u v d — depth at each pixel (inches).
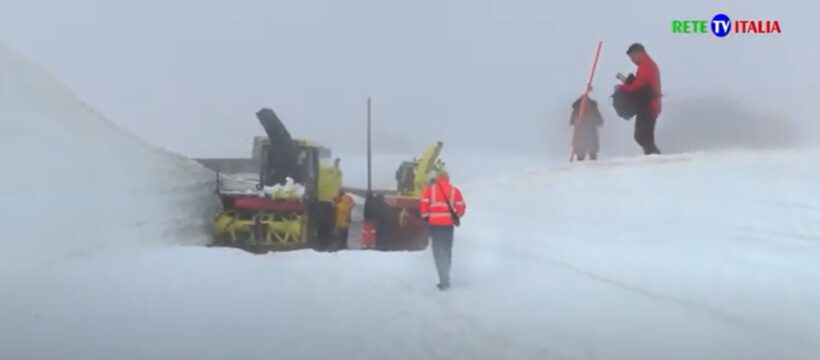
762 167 446.0
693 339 259.8
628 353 248.2
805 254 323.0
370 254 545.3
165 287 363.9
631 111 556.4
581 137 646.5
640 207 456.4
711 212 402.9
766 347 245.4
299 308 327.3
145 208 565.0
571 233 475.2
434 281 406.6
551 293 348.8
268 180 761.6
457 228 629.6
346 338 273.3
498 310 321.1
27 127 449.7
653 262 370.0
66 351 247.9
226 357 245.1
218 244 698.2
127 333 273.4
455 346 262.2
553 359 244.8
